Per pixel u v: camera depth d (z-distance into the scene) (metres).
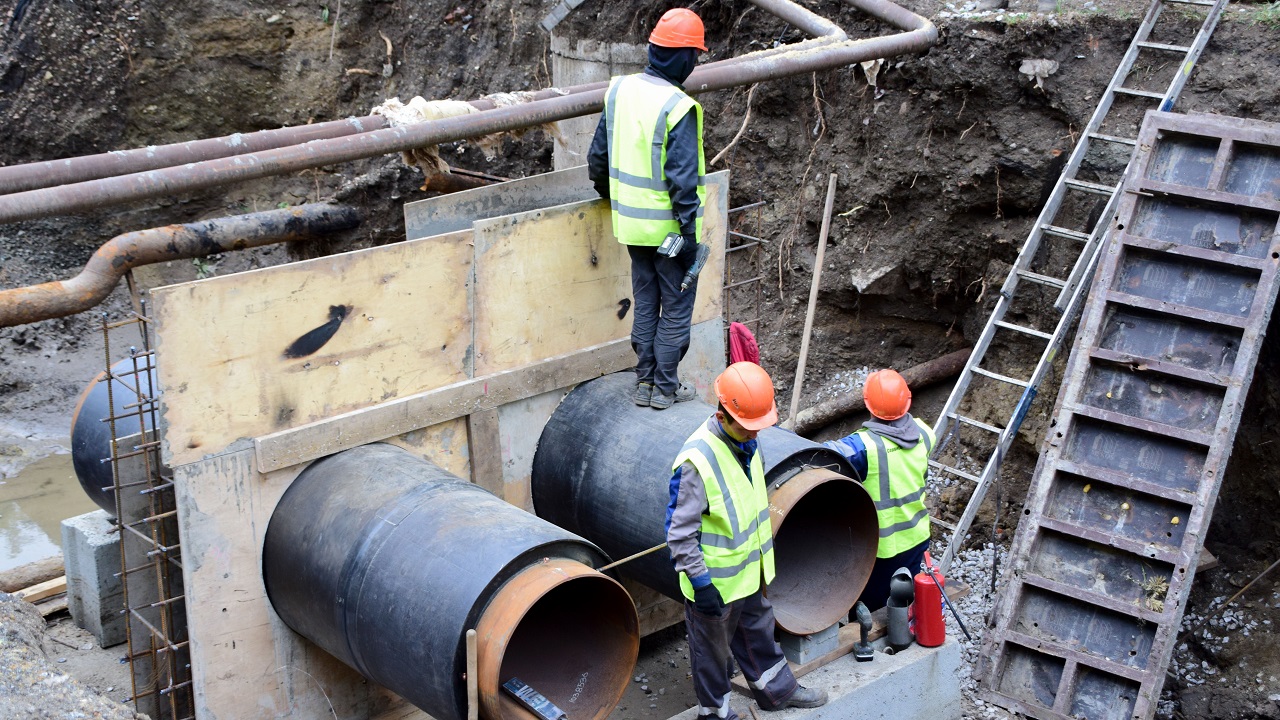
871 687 5.11
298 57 11.31
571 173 6.54
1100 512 5.70
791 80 8.27
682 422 5.39
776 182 8.53
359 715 5.27
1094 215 6.96
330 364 4.91
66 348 10.49
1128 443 5.74
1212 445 5.43
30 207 4.05
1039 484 5.79
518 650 4.69
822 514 5.45
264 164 4.57
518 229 5.42
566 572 4.15
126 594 5.08
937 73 7.37
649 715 5.89
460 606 4.06
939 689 5.45
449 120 5.05
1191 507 5.44
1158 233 5.93
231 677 4.86
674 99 4.80
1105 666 5.39
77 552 6.38
